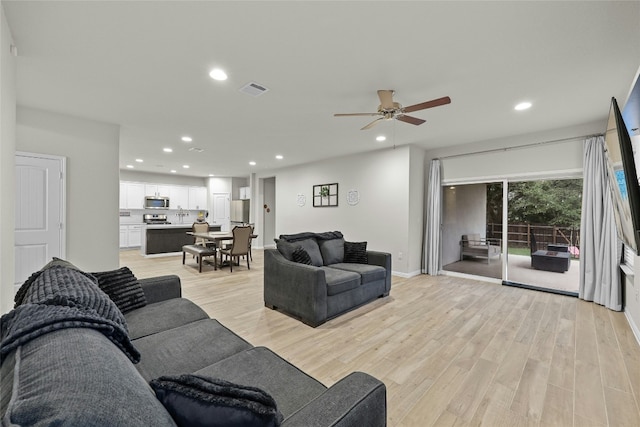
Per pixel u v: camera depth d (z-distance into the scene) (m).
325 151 5.56
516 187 4.52
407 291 4.12
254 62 2.30
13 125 2.06
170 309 2.00
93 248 3.71
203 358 1.42
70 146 3.54
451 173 5.08
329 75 2.51
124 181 8.50
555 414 1.65
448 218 5.39
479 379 1.99
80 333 0.81
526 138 4.23
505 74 2.47
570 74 2.46
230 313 3.24
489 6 1.67
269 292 3.39
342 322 2.99
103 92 2.87
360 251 4.05
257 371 1.30
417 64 2.32
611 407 1.71
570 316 3.13
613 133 1.73
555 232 4.45
